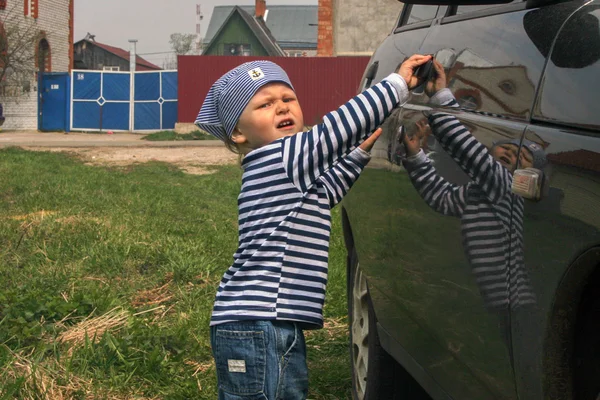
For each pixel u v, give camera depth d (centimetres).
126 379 409
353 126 241
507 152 198
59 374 409
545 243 176
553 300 172
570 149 169
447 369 244
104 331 472
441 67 267
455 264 230
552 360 174
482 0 233
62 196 1057
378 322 332
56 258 683
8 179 1240
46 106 2750
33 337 461
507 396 199
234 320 243
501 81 214
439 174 246
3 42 2789
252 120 253
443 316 242
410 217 275
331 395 406
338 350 473
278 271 242
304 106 2395
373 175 333
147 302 582
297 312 241
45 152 1902
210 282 635
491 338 205
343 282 609
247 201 248
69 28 3381
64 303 525
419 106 278
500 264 199
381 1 2341
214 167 1716
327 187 255
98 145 2108
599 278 165
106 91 2700
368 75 384
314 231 245
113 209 974
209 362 448
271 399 242
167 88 2638
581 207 162
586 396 170
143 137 2453
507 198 195
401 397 336
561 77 183
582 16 187
